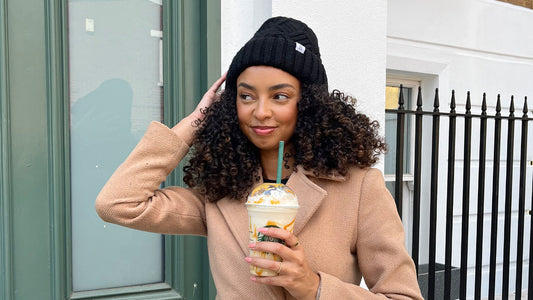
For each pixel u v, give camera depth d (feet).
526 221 13.87
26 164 6.46
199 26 7.45
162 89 7.44
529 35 13.91
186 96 7.40
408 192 12.67
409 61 11.64
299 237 4.08
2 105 6.26
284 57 3.98
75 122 6.88
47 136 6.60
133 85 7.23
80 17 6.87
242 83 4.09
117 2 7.09
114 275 7.16
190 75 7.42
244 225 4.25
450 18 12.28
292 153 4.39
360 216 4.13
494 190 9.70
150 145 4.37
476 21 12.79
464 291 9.29
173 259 7.44
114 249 7.16
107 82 7.07
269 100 4.05
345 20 7.86
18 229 6.43
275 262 3.44
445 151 12.26
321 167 4.15
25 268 6.48
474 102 12.94
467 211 9.19
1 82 6.27
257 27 7.45
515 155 13.76
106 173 7.09
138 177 4.26
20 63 6.40
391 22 11.30
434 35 12.02
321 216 4.15
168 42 7.35
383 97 8.29
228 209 4.37
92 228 7.00
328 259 4.05
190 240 7.48
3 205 6.31
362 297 3.76
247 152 4.39
